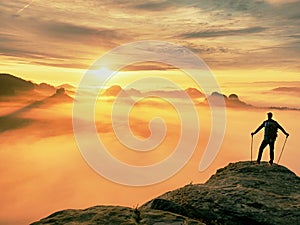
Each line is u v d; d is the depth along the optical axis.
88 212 10.28
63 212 10.38
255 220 11.32
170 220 9.91
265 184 14.32
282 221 11.09
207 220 11.79
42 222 9.67
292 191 13.64
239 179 14.98
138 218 10.04
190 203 12.54
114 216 9.91
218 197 12.56
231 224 11.52
